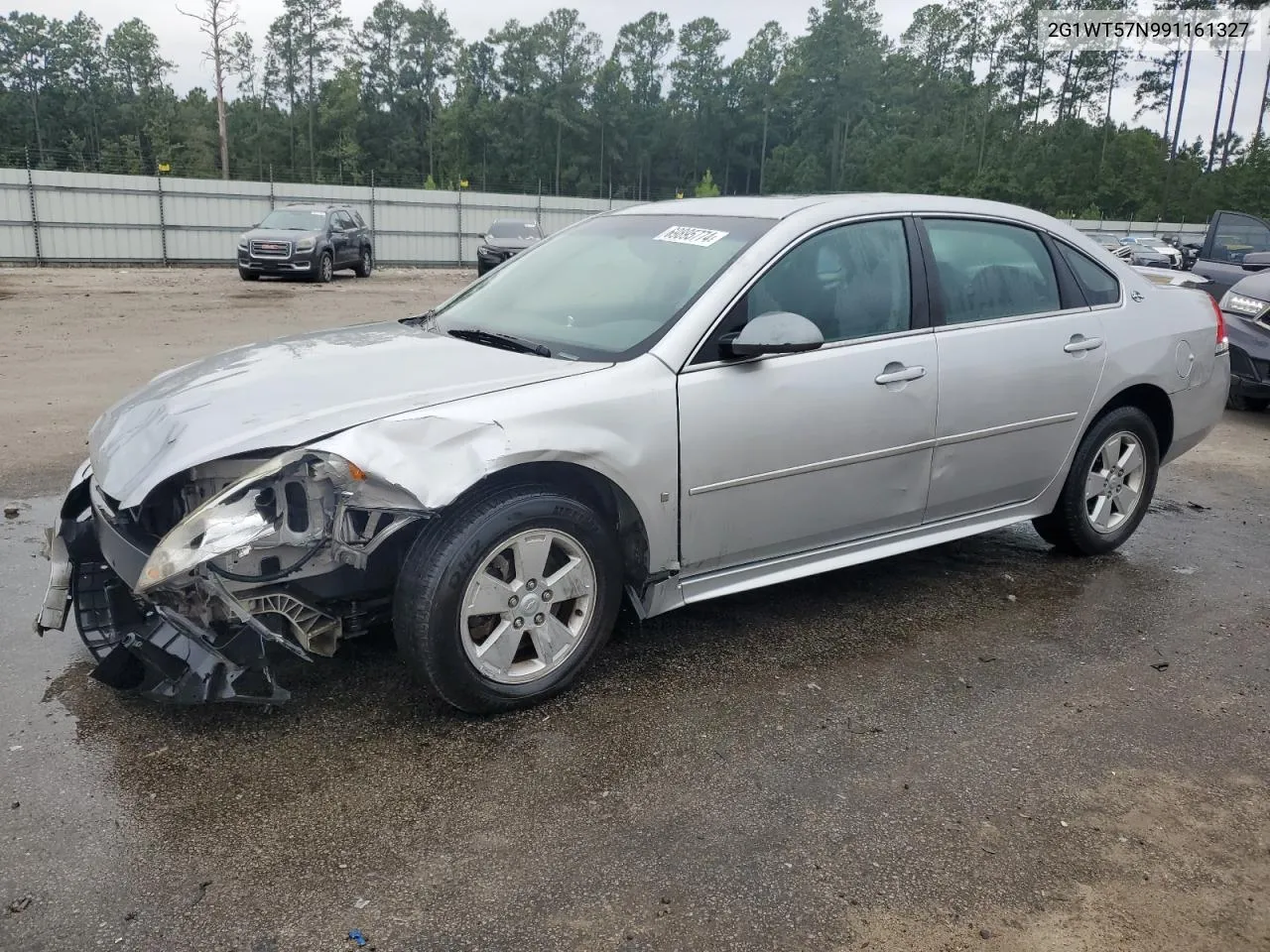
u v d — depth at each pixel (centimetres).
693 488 341
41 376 926
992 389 416
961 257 422
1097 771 306
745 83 11444
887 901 244
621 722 325
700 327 343
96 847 254
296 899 237
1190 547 531
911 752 313
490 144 10431
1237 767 312
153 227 3041
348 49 10044
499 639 315
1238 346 896
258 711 323
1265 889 254
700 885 247
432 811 273
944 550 512
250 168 9069
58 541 337
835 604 434
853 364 374
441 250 3641
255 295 1958
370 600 315
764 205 401
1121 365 464
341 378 326
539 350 352
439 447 289
